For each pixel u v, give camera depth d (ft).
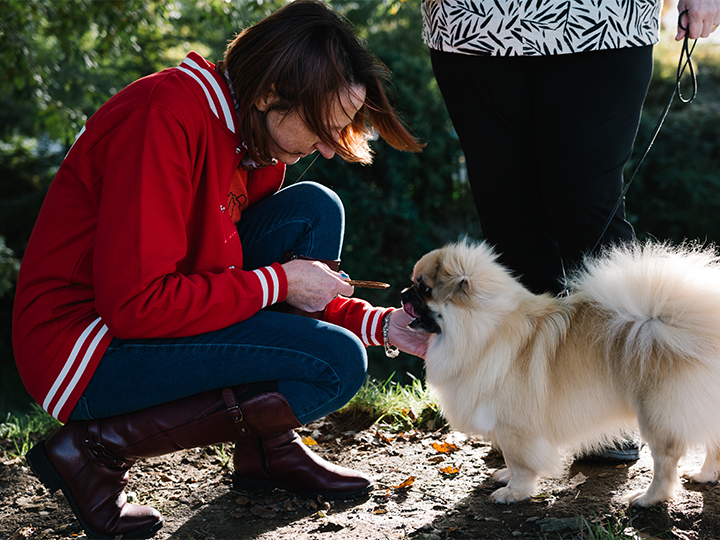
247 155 7.50
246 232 8.54
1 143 48.62
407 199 38.40
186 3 40.06
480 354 7.71
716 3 7.92
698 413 6.98
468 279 7.79
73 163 6.43
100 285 6.09
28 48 23.30
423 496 8.02
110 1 23.38
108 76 35.09
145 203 6.04
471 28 8.40
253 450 8.05
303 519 7.48
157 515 7.30
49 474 6.79
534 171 9.27
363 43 6.86
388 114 6.97
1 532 7.58
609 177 8.35
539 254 9.68
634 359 7.32
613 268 7.75
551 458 7.66
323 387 6.90
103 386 6.59
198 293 6.40
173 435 6.77
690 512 7.07
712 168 42.73
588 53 8.06
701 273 7.47
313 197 8.45
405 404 11.10
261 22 6.54
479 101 8.91
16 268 32.07
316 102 6.32
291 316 7.06
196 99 6.45
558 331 7.77
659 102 46.26
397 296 37.60
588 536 6.70
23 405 38.14
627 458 8.70
